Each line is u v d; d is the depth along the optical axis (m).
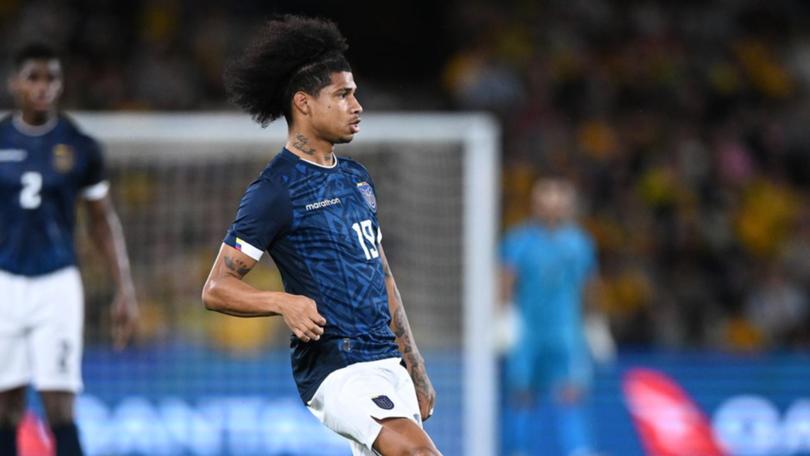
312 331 15.53
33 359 23.53
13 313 23.33
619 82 60.47
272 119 17.12
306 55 16.58
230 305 15.91
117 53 57.19
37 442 30.09
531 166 55.91
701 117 60.44
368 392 16.22
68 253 23.86
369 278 16.78
